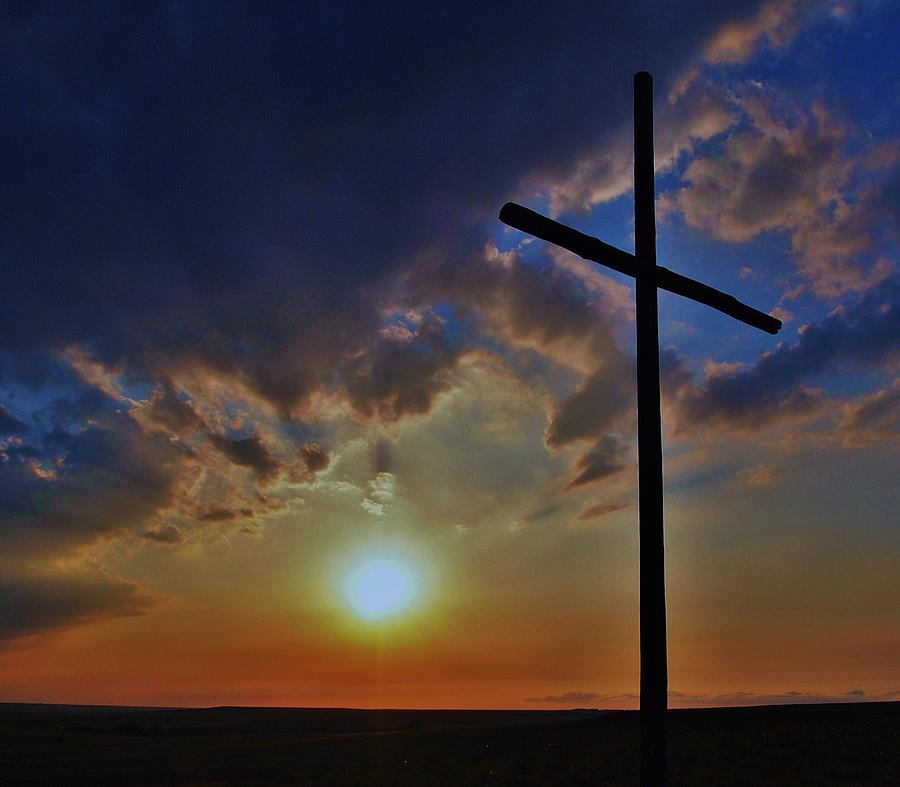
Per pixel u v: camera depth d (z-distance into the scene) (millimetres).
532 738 65562
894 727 46062
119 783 44094
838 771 31047
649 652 6727
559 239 7309
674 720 71625
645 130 7945
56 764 58562
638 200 7887
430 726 136125
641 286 7652
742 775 31453
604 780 32656
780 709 70188
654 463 7129
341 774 41500
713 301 8375
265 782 39406
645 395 7324
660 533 6969
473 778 36125
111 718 178875
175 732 111188
